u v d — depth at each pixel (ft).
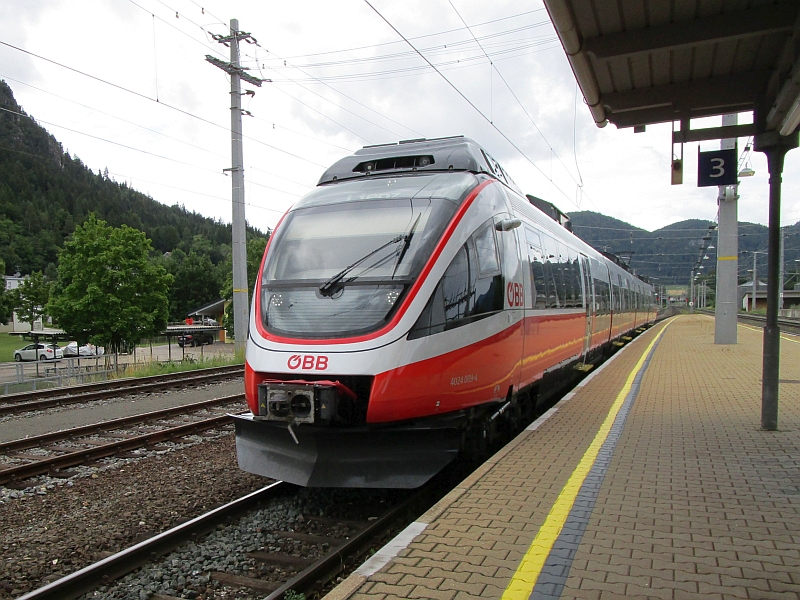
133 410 41.45
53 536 18.94
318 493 22.25
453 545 13.82
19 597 14.15
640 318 103.09
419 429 19.95
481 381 22.58
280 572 16.31
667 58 22.71
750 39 21.01
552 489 17.75
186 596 14.97
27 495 23.09
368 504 21.44
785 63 21.59
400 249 21.59
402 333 19.94
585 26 20.43
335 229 23.18
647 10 19.56
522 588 11.71
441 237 21.84
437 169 26.13
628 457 21.22
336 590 11.78
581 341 42.39
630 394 35.50
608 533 14.38
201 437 32.42
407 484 19.67
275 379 20.74
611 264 67.87
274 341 20.97
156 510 21.20
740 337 89.25
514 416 28.14
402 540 14.16
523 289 27.25
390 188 24.32
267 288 22.62
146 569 16.46
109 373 67.92
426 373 20.15
